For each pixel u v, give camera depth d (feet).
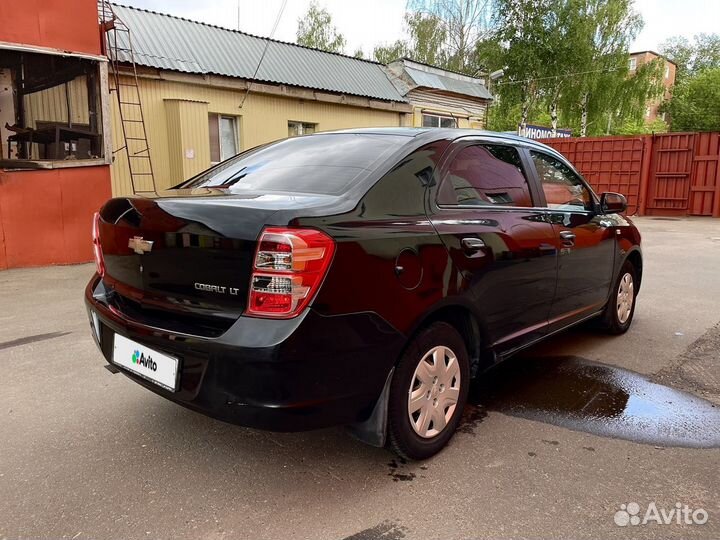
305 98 42.83
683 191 56.39
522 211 10.98
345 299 7.11
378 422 7.92
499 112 87.51
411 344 8.30
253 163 10.76
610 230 14.30
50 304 19.26
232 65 38.83
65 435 9.54
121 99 33.14
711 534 7.04
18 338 15.17
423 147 9.40
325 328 6.91
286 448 9.17
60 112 29.53
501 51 83.71
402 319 7.86
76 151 29.53
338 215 7.38
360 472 8.45
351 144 10.00
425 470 8.54
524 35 82.12
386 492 7.91
